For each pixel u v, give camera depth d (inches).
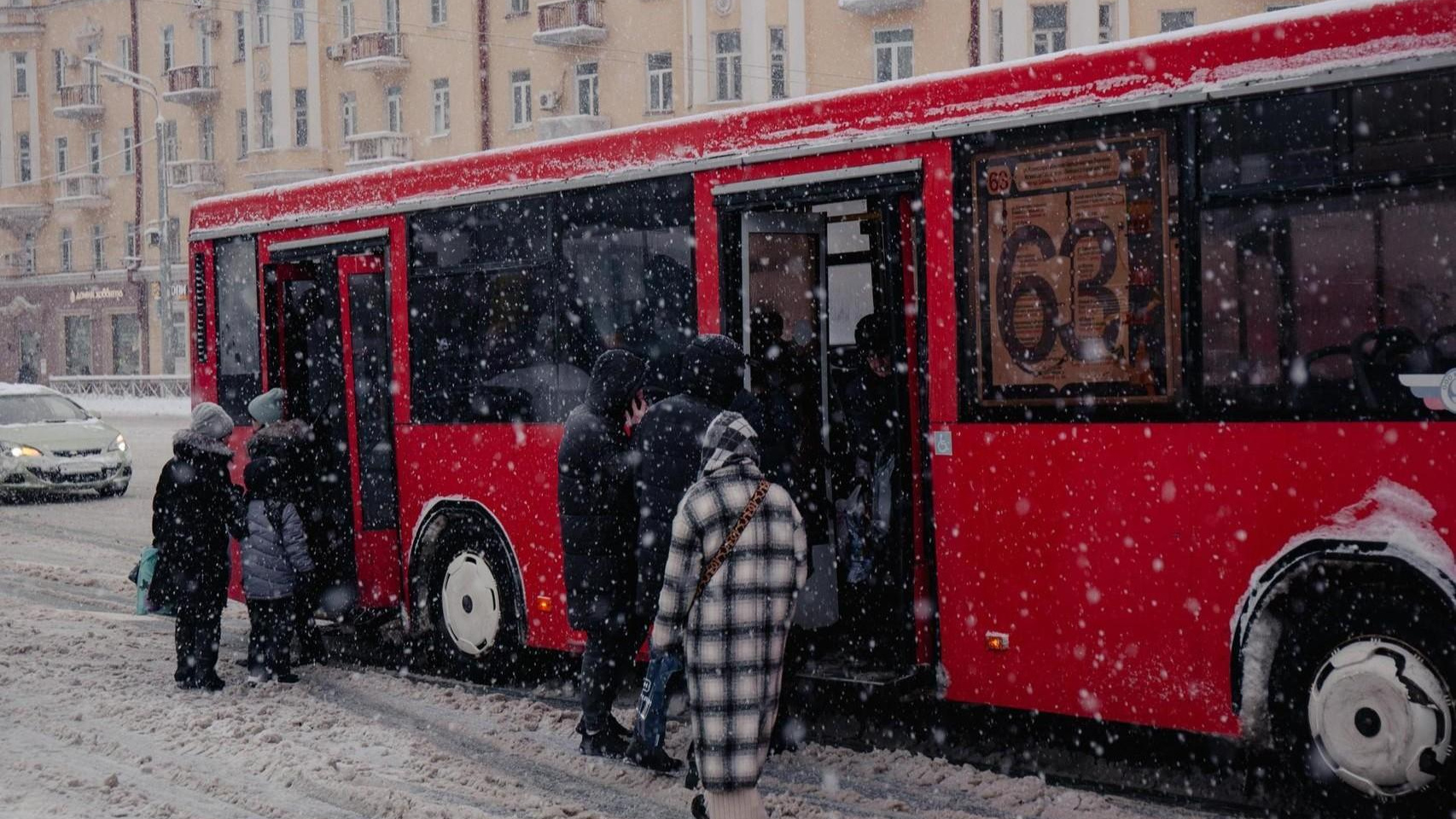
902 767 266.8
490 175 358.3
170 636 413.4
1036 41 1307.8
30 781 266.7
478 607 361.4
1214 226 241.9
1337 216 229.8
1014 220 265.3
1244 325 238.4
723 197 306.8
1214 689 240.2
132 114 2266.2
